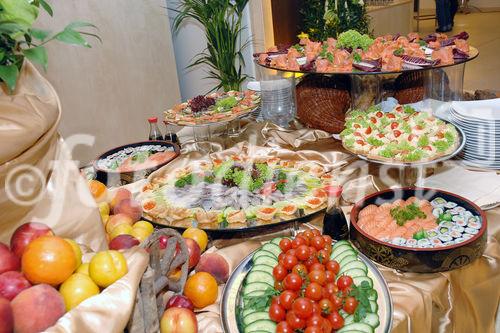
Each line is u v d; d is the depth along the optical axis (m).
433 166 1.42
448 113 1.66
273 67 1.84
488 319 1.08
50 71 2.57
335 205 1.13
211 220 1.16
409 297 0.93
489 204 1.22
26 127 0.72
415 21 9.62
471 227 1.06
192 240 1.01
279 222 1.15
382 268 1.03
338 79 1.77
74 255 0.72
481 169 1.40
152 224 1.19
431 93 1.80
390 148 1.39
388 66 1.61
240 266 1.00
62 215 0.88
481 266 1.05
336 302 0.84
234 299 0.91
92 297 0.67
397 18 5.71
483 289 1.05
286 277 0.88
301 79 1.87
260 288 0.91
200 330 0.89
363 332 0.79
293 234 1.18
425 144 1.38
